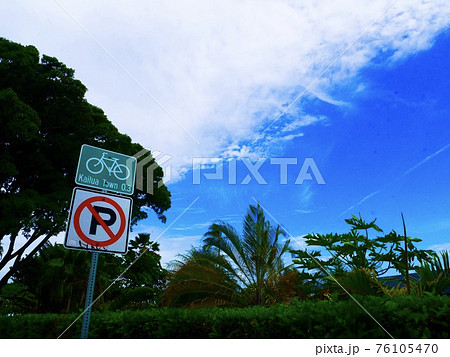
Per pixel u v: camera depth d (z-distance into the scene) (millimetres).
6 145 12469
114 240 2799
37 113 12516
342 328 2359
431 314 2146
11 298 15953
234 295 7191
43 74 12555
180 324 3363
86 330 2668
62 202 12336
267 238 7441
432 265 3549
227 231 7559
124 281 18359
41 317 4496
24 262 13820
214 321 3154
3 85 12359
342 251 5516
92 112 14133
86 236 2676
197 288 7156
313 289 5973
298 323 2588
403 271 4895
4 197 12336
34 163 12727
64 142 13156
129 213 2912
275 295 6848
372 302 2447
